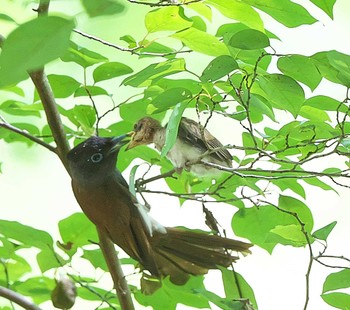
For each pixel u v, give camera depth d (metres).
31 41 3.80
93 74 8.97
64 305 8.81
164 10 7.84
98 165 9.27
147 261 9.37
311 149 8.95
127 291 9.13
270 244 9.59
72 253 9.23
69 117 9.73
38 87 8.82
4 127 9.12
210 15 8.33
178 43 13.29
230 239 9.52
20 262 9.87
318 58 7.64
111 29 12.62
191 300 9.38
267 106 8.48
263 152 8.23
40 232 8.94
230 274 9.32
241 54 8.22
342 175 8.35
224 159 10.35
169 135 7.46
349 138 8.69
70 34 3.86
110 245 9.29
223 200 9.20
